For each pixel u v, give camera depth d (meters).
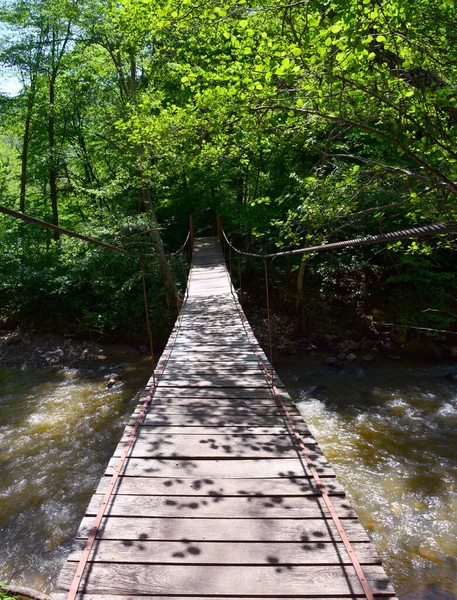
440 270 12.41
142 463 3.13
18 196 16.64
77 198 16.20
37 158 15.45
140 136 7.94
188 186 15.57
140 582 2.07
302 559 2.21
